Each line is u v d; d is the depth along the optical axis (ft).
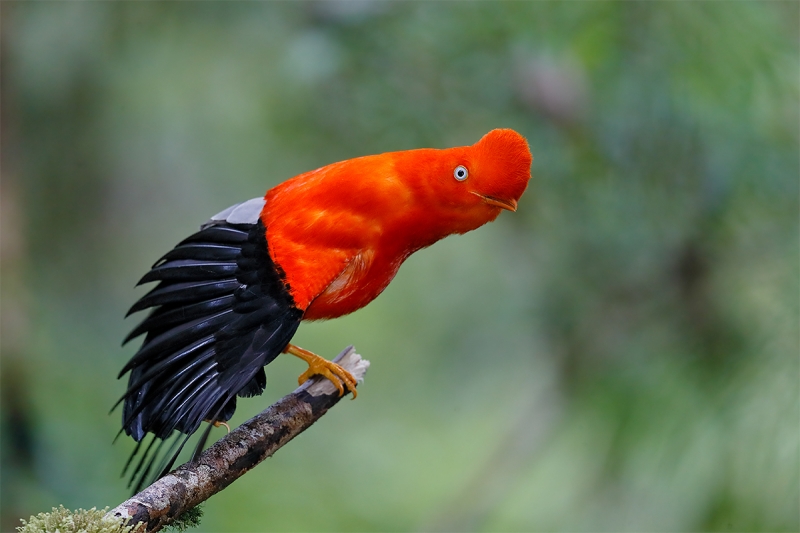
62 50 44.27
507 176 20.48
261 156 46.60
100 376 44.80
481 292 46.91
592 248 38.52
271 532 41.32
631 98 35.14
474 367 48.37
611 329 39.37
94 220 51.03
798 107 35.96
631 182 36.65
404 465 51.49
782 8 36.99
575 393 40.11
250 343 18.21
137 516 15.89
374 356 52.26
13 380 37.91
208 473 17.39
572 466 46.91
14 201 41.55
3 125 41.55
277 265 19.57
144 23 43.01
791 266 34.19
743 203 35.70
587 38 34.86
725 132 34.83
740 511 32.42
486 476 44.88
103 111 47.60
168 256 19.93
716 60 34.65
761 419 33.09
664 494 37.42
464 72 36.55
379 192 20.43
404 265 48.26
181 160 50.83
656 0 34.53
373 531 45.78
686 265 37.22
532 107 36.29
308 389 20.76
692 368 36.22
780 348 33.47
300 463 49.55
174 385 17.58
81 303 50.60
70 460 35.40
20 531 15.07
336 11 36.60
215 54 43.91
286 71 36.78
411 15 36.52
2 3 40.86
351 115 37.73
